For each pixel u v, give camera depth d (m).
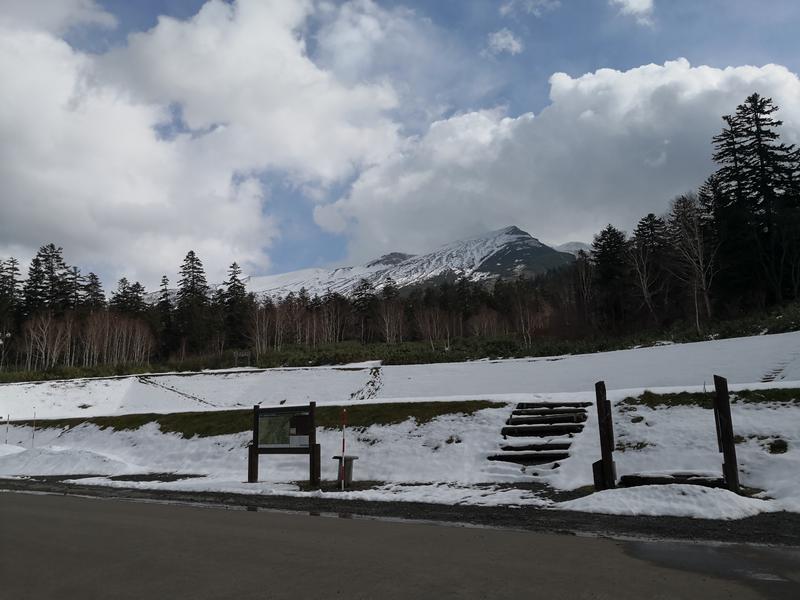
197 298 99.69
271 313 92.00
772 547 7.18
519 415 17.52
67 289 99.75
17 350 83.00
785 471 11.34
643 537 8.00
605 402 11.98
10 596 5.94
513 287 134.75
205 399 45.53
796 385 14.80
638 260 66.62
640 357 33.06
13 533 9.57
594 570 6.32
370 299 110.12
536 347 48.19
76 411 45.59
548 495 11.98
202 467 20.11
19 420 33.91
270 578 6.35
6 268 102.31
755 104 56.22
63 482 18.59
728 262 54.59
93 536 9.19
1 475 22.09
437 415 18.80
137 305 109.38
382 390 39.34
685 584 5.70
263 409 16.59
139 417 27.78
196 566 7.00
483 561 6.88
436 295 144.50
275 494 14.02
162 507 12.67
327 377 44.88
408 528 9.32
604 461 11.72
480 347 54.84
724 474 10.73
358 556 7.31
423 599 5.41
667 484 10.66
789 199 54.66
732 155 56.97
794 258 50.22
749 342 30.94
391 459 16.97
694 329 43.25
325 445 19.05
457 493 12.74
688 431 14.05
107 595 5.89
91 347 84.06
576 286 83.69
